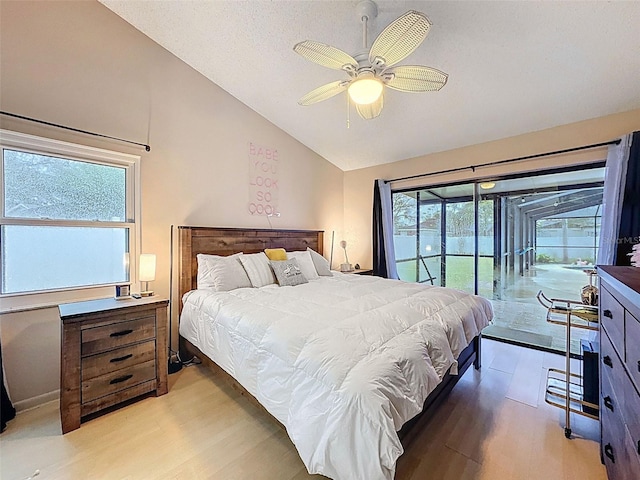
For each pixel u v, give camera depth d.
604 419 1.43
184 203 2.94
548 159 2.98
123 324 2.01
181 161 2.91
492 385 2.34
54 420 1.90
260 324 1.75
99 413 1.94
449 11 1.91
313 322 1.69
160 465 1.51
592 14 1.77
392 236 4.27
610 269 1.46
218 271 2.72
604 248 2.57
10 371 1.99
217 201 3.21
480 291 3.77
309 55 1.75
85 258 2.37
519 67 2.27
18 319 2.03
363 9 1.97
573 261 3.14
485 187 3.66
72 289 2.27
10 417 1.90
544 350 3.05
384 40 1.57
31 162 2.10
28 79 2.04
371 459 1.02
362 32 2.22
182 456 1.57
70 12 2.22
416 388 1.32
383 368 1.24
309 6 2.08
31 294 2.08
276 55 2.63
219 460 1.54
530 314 3.45
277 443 1.67
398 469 1.48
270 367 1.52
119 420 1.88
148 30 2.57
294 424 1.25
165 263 2.80
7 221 1.99
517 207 3.47
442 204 4.01
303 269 3.38
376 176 4.46
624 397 1.08
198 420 1.88
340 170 4.82
